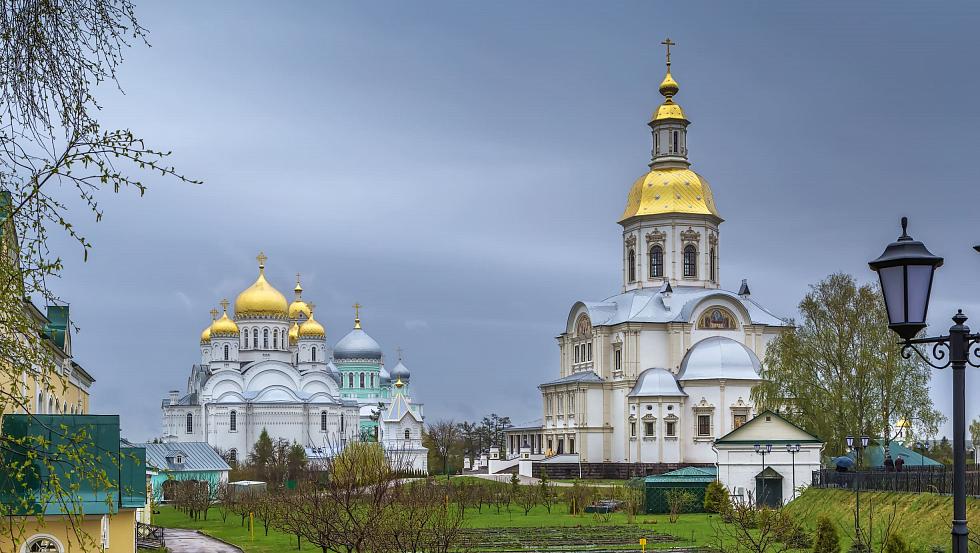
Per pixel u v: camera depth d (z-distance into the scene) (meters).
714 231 178.38
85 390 88.19
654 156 182.25
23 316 20.92
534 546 78.81
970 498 64.75
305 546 82.69
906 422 112.00
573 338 182.50
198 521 115.44
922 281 19.17
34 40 20.14
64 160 20.14
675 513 102.56
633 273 179.00
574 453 169.75
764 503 95.31
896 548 52.66
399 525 49.53
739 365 161.88
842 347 114.19
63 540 42.19
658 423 160.62
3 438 22.11
